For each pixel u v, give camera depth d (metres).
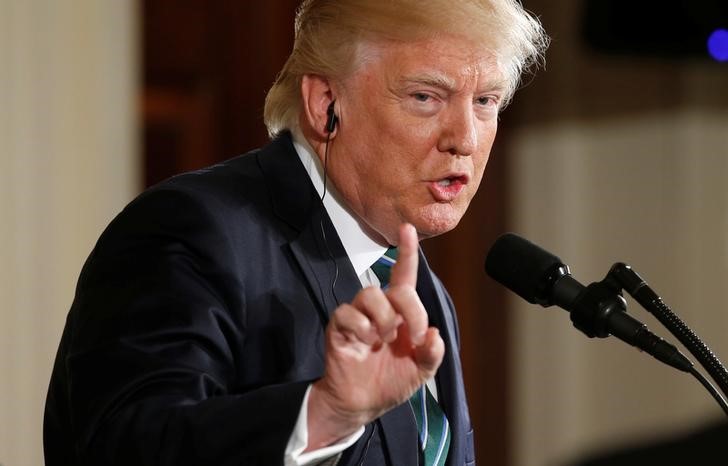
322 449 3.66
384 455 4.58
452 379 5.07
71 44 10.12
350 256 4.87
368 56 4.61
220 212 4.52
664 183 14.27
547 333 14.88
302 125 4.95
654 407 14.52
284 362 4.46
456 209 4.67
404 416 4.64
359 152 4.67
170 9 12.55
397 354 3.63
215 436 3.65
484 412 14.88
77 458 4.23
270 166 4.86
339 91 4.71
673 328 4.34
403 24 4.49
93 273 4.37
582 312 4.48
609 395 14.73
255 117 12.77
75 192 10.12
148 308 4.14
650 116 14.31
